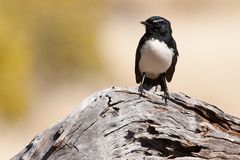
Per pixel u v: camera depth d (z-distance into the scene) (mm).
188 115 7504
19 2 23578
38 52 26469
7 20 21625
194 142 7332
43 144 7188
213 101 25875
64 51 27047
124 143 7258
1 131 20188
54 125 7258
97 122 7195
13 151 18891
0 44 20531
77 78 27578
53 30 26656
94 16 28094
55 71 26828
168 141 7297
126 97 7359
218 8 43312
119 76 29016
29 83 21625
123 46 33875
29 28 24984
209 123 7578
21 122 20609
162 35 9086
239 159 7438
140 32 37625
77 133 7137
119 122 7258
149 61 8938
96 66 27859
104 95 7301
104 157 7156
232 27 39000
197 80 28172
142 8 43094
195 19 41031
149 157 7242
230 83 28031
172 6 43562
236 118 7637
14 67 20578
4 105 20250
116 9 41719
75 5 27484
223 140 7453
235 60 31922
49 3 26422
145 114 7359
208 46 34438
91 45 27906
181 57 31750
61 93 26734
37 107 23484
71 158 7117
